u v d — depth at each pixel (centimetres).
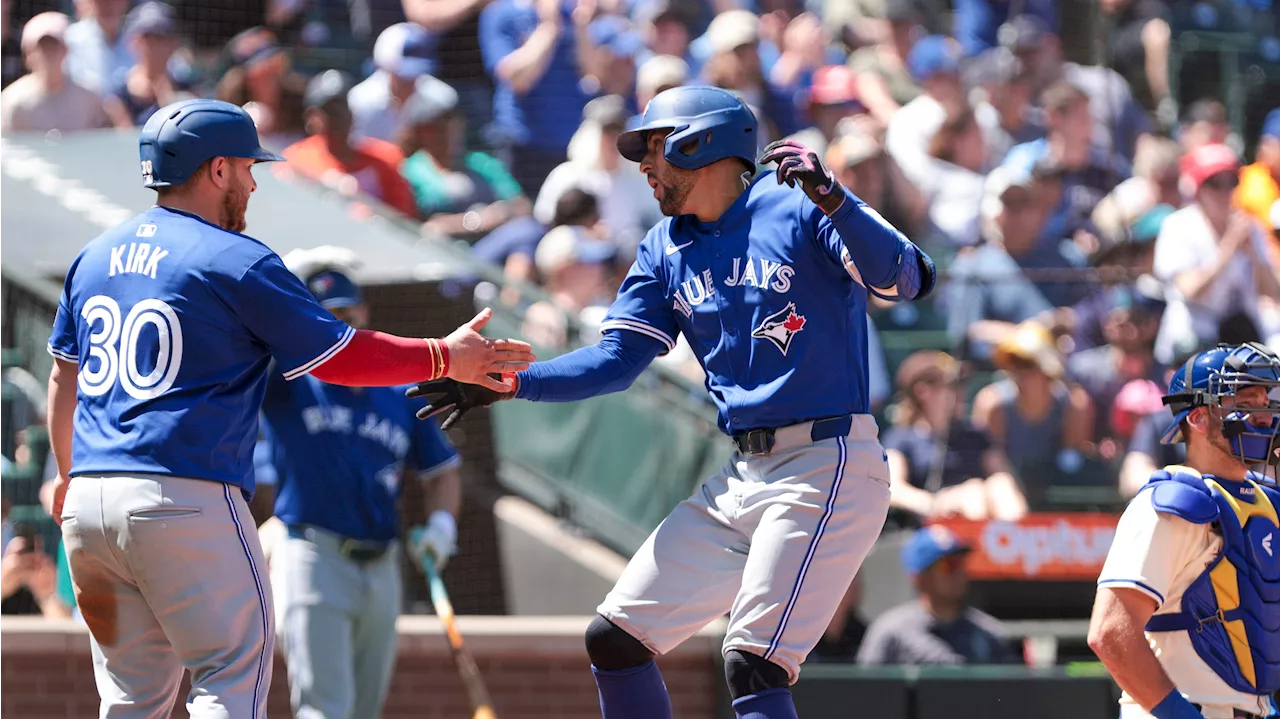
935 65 3494
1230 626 1296
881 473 1340
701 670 2456
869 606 2678
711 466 2650
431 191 3306
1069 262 3272
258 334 1316
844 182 3291
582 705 2450
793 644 1302
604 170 3216
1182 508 1284
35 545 2403
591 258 3058
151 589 1296
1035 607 2828
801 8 3819
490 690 2425
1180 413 1366
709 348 1379
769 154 1252
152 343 1295
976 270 3173
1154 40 3797
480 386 1393
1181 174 3466
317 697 1986
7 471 2412
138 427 1288
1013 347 2934
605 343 1438
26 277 2469
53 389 1423
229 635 1298
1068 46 3756
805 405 1324
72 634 2262
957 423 2936
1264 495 1344
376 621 2069
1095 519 2883
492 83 3562
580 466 2739
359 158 3244
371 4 3562
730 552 1366
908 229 3338
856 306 1349
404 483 2683
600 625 1385
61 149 2969
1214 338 3209
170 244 1317
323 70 3506
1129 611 1277
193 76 3378
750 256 1338
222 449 1309
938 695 2430
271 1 3488
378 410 2078
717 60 3541
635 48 3591
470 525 2712
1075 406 2972
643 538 2686
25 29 3200
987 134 3509
